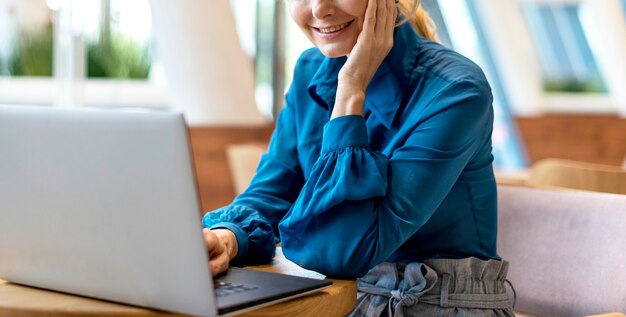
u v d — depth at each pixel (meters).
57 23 5.30
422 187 1.43
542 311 1.82
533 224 1.86
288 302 1.21
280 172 1.79
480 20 8.87
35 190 1.18
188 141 1.04
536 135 8.80
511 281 1.87
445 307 1.54
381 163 1.43
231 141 5.35
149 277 1.11
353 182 1.40
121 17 5.57
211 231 1.50
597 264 1.73
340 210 1.42
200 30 5.39
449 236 1.58
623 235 1.71
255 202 1.75
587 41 9.23
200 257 1.05
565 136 8.74
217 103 5.49
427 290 1.53
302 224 1.45
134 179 1.08
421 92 1.54
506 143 9.12
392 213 1.41
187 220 1.05
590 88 9.27
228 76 5.48
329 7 1.55
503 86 9.07
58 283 1.21
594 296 1.72
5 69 5.41
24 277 1.25
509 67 8.91
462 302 1.54
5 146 1.19
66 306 1.14
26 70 5.40
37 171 1.17
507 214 1.91
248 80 5.61
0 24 5.38
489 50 9.02
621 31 8.77
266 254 1.57
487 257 1.60
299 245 1.46
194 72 5.44
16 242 1.24
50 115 1.14
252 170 4.24
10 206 1.21
